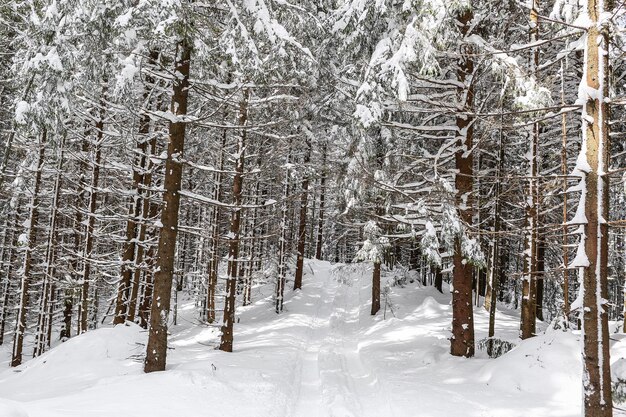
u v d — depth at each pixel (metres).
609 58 6.61
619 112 12.31
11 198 19.50
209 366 9.80
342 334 18.38
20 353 18.27
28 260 18.70
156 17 8.25
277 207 21.77
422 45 8.98
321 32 11.98
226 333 14.03
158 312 9.79
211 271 21.42
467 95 11.38
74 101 11.71
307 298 25.22
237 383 9.16
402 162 13.37
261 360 11.96
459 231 9.95
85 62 10.27
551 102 8.47
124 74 8.99
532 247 12.93
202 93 11.02
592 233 5.89
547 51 12.34
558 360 9.16
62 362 12.27
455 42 10.02
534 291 13.16
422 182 12.13
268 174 19.69
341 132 16.34
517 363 9.52
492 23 12.27
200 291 24.75
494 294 15.23
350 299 26.30
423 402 8.22
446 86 11.55
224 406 7.74
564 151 11.52
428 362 11.59
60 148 15.73
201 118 10.07
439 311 19.03
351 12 11.75
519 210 17.67
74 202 19.33
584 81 6.18
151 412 6.84
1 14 12.02
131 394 7.80
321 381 10.70
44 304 19.50
